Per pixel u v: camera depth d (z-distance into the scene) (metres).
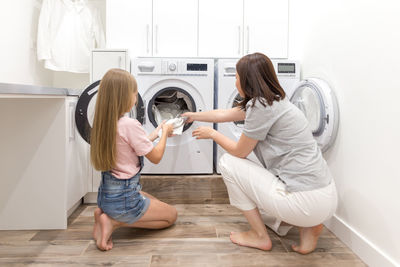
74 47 2.71
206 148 2.21
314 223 1.31
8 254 1.35
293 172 1.30
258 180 1.37
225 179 1.48
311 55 2.06
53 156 1.64
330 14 1.77
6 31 2.42
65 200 1.65
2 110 1.61
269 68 1.33
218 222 1.79
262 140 1.37
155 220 1.58
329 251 1.44
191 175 2.22
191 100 2.21
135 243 1.48
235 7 2.41
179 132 1.74
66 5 2.67
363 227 1.39
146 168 2.19
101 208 1.46
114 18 2.33
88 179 2.09
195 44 2.40
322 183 1.27
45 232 1.62
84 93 1.75
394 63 1.18
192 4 2.38
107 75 1.34
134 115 1.98
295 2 2.38
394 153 1.17
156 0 2.35
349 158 1.53
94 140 1.35
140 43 2.35
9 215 1.64
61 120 1.63
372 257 1.28
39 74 2.88
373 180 1.32
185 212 1.96
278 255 1.38
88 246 1.45
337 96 1.67
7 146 1.62
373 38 1.33
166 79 2.18
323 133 1.69
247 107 1.36
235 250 1.42
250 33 2.43
